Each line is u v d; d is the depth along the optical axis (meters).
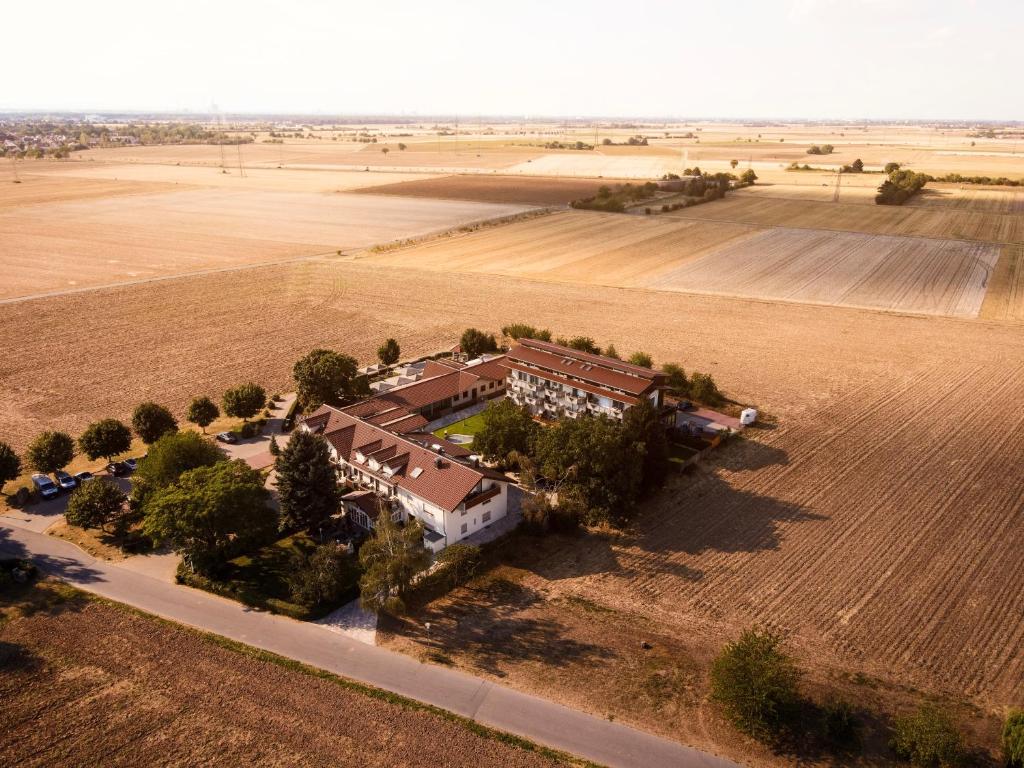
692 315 132.25
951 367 105.69
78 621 53.56
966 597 56.53
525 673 48.94
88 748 42.09
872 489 73.19
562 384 85.44
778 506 70.38
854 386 99.50
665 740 43.44
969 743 43.00
